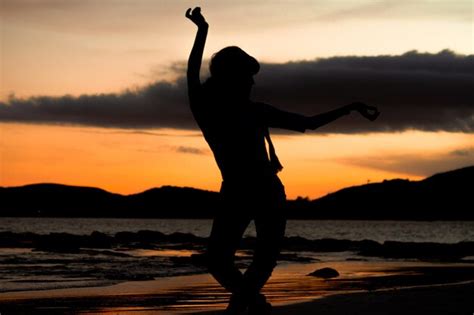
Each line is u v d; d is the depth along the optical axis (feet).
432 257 76.48
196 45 15.42
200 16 15.53
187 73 15.43
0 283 35.42
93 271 44.11
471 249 85.25
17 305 25.31
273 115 15.34
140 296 28.86
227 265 15.17
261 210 15.06
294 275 43.47
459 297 21.95
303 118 15.34
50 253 66.33
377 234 296.51
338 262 62.64
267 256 15.16
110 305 25.30
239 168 14.98
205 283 36.22
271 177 15.17
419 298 21.75
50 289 32.45
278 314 18.48
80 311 23.21
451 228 495.41
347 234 286.46
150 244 99.81
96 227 334.03
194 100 15.30
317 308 19.61
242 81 15.33
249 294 15.15
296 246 103.04
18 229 247.70
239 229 15.14
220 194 15.28
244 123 15.12
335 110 15.47
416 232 352.08
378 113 15.47
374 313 18.54
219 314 20.03
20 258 57.36
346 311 18.98
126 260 56.39
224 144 15.08
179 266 49.80
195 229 362.94
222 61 15.31
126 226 388.16
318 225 618.44
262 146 15.29
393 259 71.05
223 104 15.17
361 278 41.73
